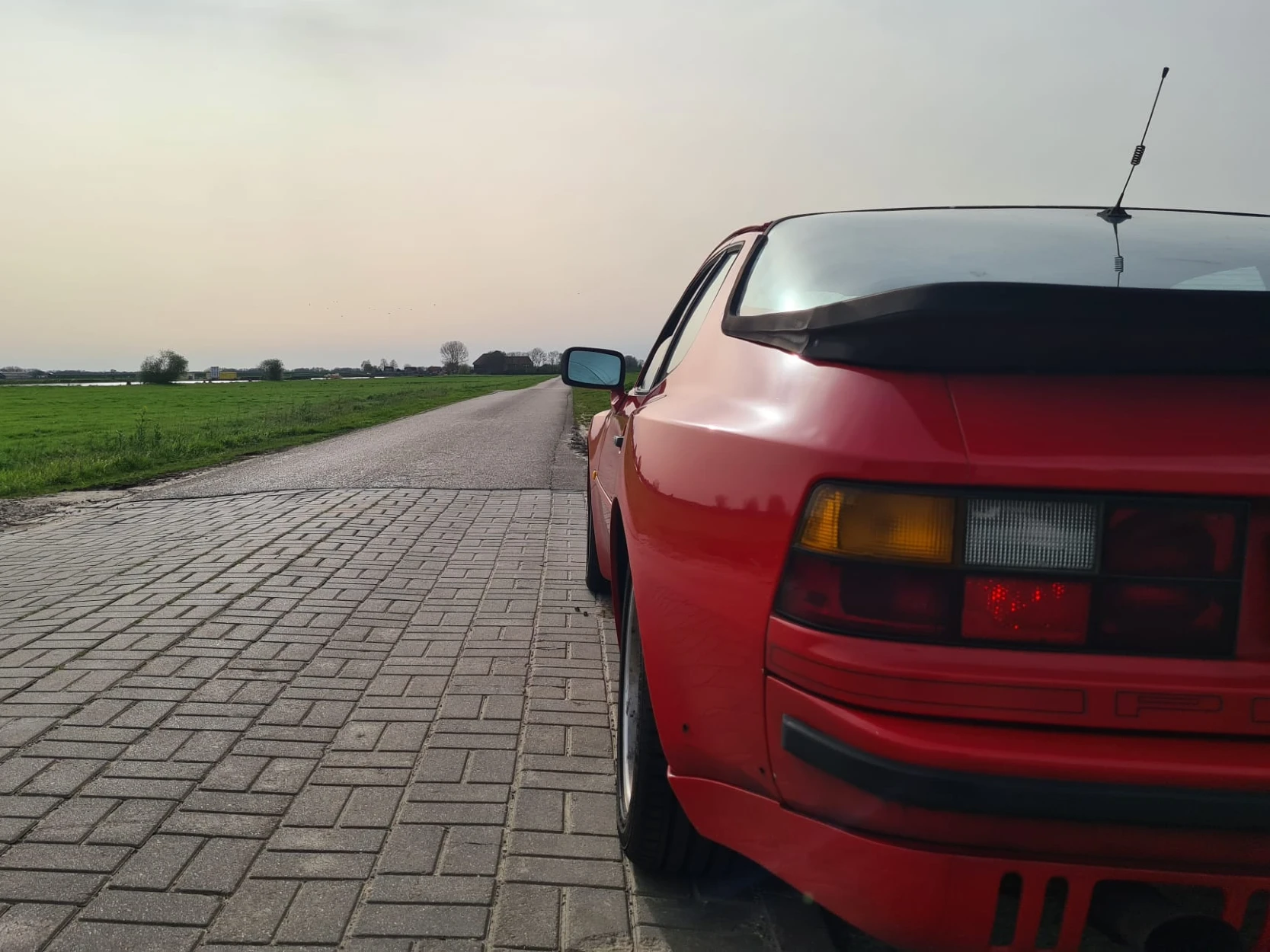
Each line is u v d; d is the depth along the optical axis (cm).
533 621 504
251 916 230
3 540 741
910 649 150
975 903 148
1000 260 229
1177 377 153
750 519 175
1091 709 145
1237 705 143
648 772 236
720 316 272
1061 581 146
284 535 746
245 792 298
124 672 410
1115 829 143
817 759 158
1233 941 143
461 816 285
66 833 270
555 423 2430
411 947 220
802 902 244
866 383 164
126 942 219
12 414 4031
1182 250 236
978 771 144
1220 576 145
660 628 216
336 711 369
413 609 525
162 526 804
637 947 222
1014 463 146
